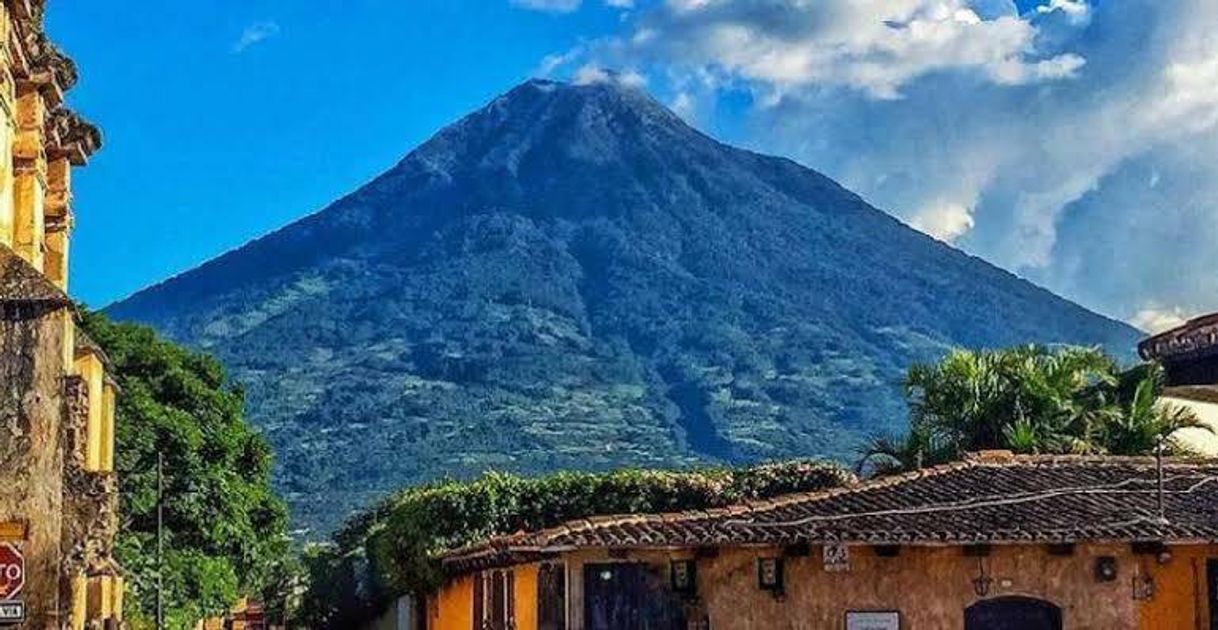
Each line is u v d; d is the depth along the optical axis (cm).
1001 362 4159
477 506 4081
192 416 5288
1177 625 2816
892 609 2770
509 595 3272
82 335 2812
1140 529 2741
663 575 2786
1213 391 4288
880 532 2695
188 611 4947
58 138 2758
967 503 2883
